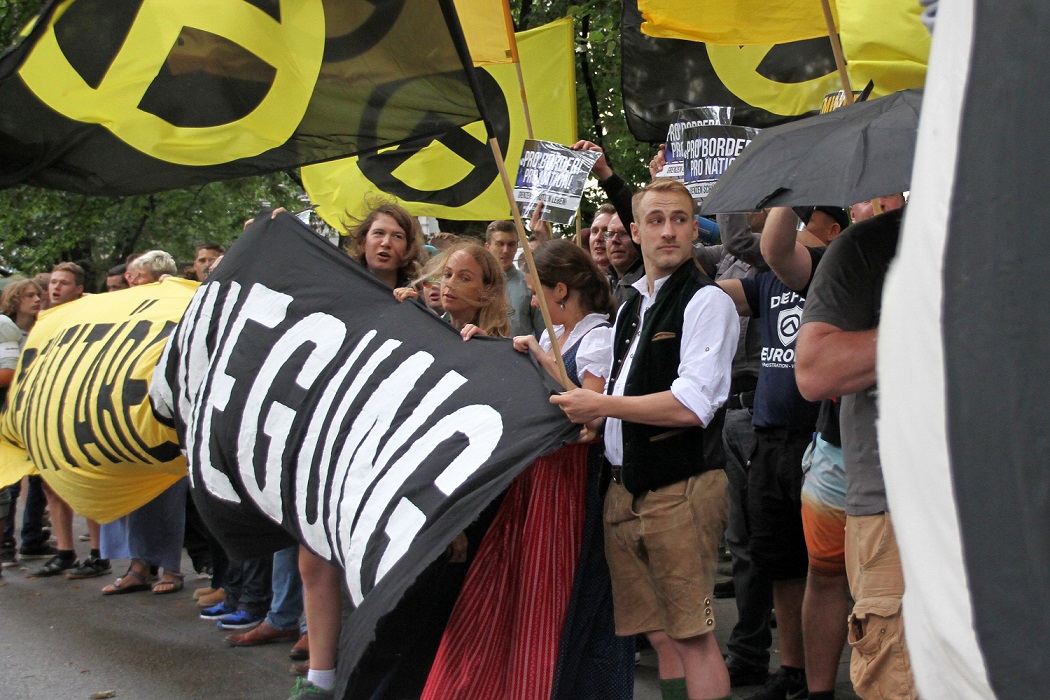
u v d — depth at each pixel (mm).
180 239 15664
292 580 5066
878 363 1271
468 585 3146
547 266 3420
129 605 5973
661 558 3014
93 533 6801
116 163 3320
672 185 3158
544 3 11062
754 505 3918
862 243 2660
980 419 1059
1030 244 1028
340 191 5867
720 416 3152
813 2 3871
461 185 5656
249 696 4367
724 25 3992
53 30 3127
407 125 3156
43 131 3252
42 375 6023
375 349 3506
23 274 14602
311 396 3602
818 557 3328
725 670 3055
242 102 3242
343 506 3318
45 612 5840
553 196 4133
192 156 3291
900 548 1213
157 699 4359
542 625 3115
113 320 5832
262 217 4148
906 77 3371
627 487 3055
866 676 2660
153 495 5656
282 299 3855
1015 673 1028
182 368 4242
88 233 15211
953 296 1086
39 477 7457
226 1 3158
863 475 2730
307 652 4684
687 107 5004
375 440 3314
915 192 1178
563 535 3164
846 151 2383
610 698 3236
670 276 3154
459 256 3633
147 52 3209
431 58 3051
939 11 1180
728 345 3051
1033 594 1019
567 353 3400
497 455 2996
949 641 1108
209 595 5859
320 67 3168
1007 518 1037
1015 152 1046
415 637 3262
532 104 5859
